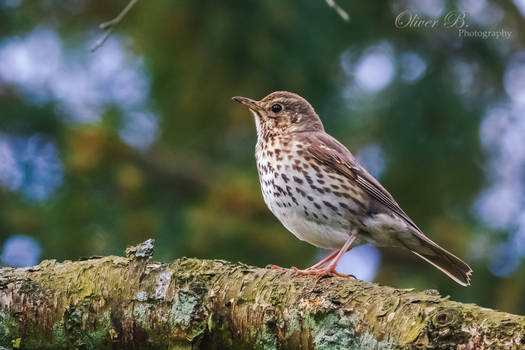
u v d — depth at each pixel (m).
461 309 5.29
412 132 13.15
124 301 6.53
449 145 13.20
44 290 6.71
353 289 5.99
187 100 13.60
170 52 13.34
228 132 14.23
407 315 5.55
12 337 6.71
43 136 13.09
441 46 13.52
